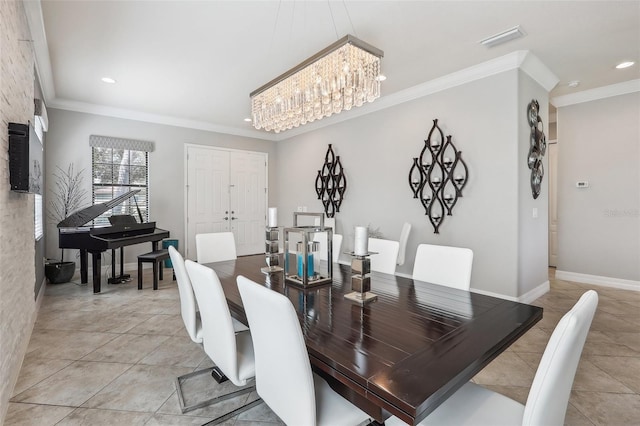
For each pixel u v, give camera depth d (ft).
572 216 14.76
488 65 11.06
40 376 6.87
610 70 11.78
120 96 14.44
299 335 3.25
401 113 14.24
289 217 21.54
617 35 9.27
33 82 9.02
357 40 7.08
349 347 3.70
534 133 11.48
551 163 18.26
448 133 12.50
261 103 10.42
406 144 14.05
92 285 14.08
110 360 7.60
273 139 22.67
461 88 12.06
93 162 15.97
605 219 13.88
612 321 9.91
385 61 11.00
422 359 3.42
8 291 5.87
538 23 8.68
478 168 11.64
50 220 14.94
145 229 14.96
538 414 2.89
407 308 5.08
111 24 8.68
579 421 5.49
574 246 14.75
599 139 13.92
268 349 3.71
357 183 16.43
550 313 10.57
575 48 10.07
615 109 13.46
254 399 6.17
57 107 14.99
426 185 13.33
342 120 17.28
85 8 7.93
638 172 13.03
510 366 7.32
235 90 13.69
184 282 5.83
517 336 4.27
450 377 3.06
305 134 20.06
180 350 8.14
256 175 21.88
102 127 16.16
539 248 12.33
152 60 10.85
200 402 5.98
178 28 8.91
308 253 6.44
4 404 5.57
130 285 14.14
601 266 14.02
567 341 2.78
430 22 8.64
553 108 16.02
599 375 6.94
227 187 20.49
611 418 5.56
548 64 11.24
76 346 8.29
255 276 7.20
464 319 4.61
